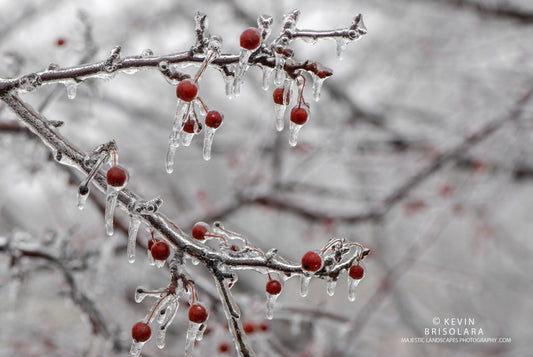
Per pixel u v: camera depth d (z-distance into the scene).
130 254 1.23
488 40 5.34
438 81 5.94
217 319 2.31
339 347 4.24
